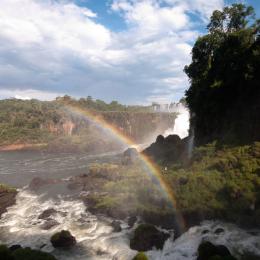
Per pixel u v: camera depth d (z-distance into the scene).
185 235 26.33
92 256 25.64
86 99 191.62
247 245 23.16
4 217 36.19
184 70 59.75
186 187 31.23
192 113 56.28
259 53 38.75
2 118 177.25
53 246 27.34
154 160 50.03
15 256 21.86
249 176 29.61
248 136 38.25
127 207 32.09
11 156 109.88
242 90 41.34
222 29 54.50
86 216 33.72
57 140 128.62
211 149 38.25
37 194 44.03
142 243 25.70
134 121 149.88
